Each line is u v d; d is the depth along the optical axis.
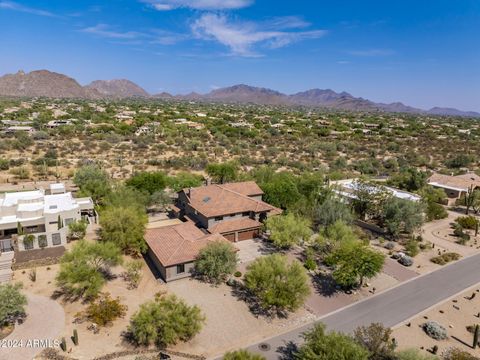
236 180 70.06
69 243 44.88
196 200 50.91
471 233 56.41
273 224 45.84
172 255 37.91
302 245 48.28
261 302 34.41
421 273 42.41
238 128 164.50
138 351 27.00
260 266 34.12
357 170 103.00
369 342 26.45
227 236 47.53
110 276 37.97
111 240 41.34
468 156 113.69
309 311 33.66
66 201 51.19
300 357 24.75
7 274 36.97
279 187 57.19
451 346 29.42
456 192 72.31
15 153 101.56
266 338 29.47
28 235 42.12
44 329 28.84
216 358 26.84
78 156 101.88
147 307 28.69
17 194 52.75
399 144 146.88
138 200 55.03
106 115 194.00
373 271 36.53
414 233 55.00
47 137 124.38
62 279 32.41
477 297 37.41
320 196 58.56
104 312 30.06
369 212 57.81
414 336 30.56
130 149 114.50
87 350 26.72
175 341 27.92
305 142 141.62
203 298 34.81
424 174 75.94
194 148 118.88
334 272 37.59
